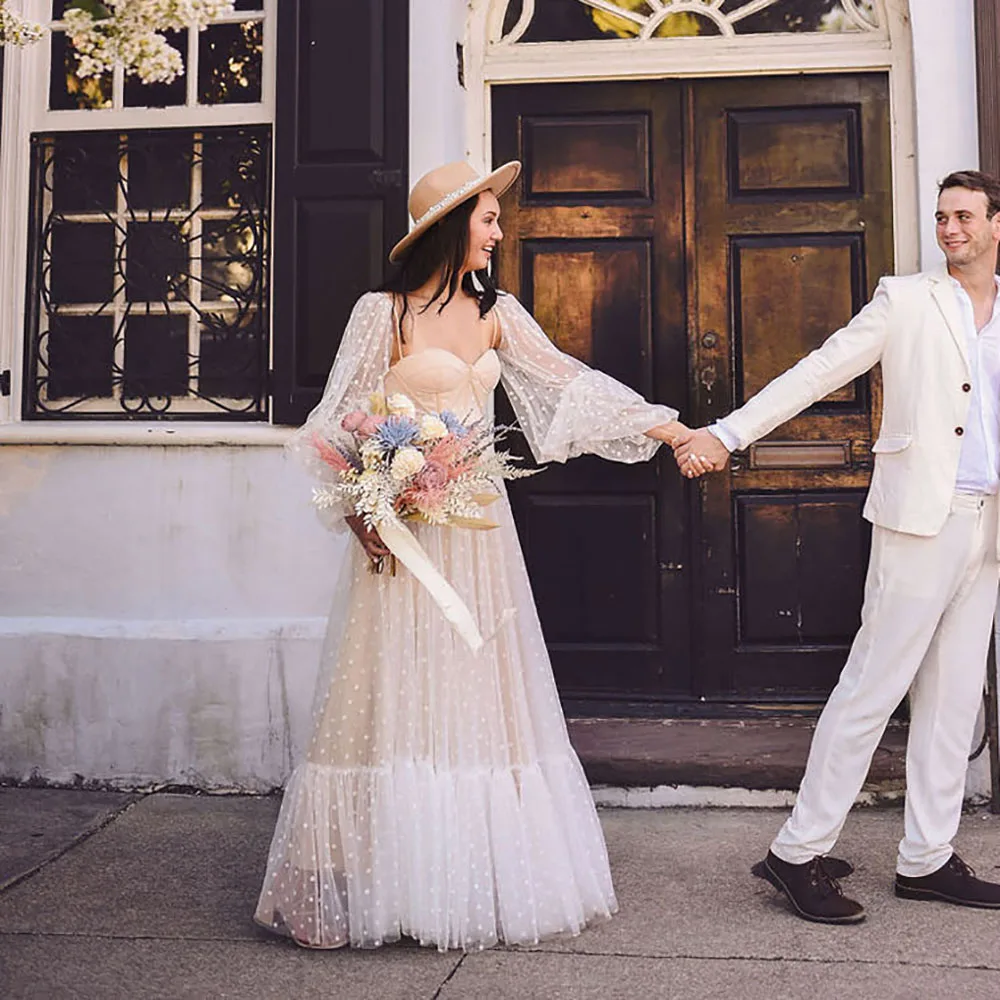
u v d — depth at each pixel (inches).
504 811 107.3
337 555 161.0
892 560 112.3
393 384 112.0
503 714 110.0
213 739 159.0
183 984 99.7
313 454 108.7
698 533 172.2
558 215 175.3
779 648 171.2
